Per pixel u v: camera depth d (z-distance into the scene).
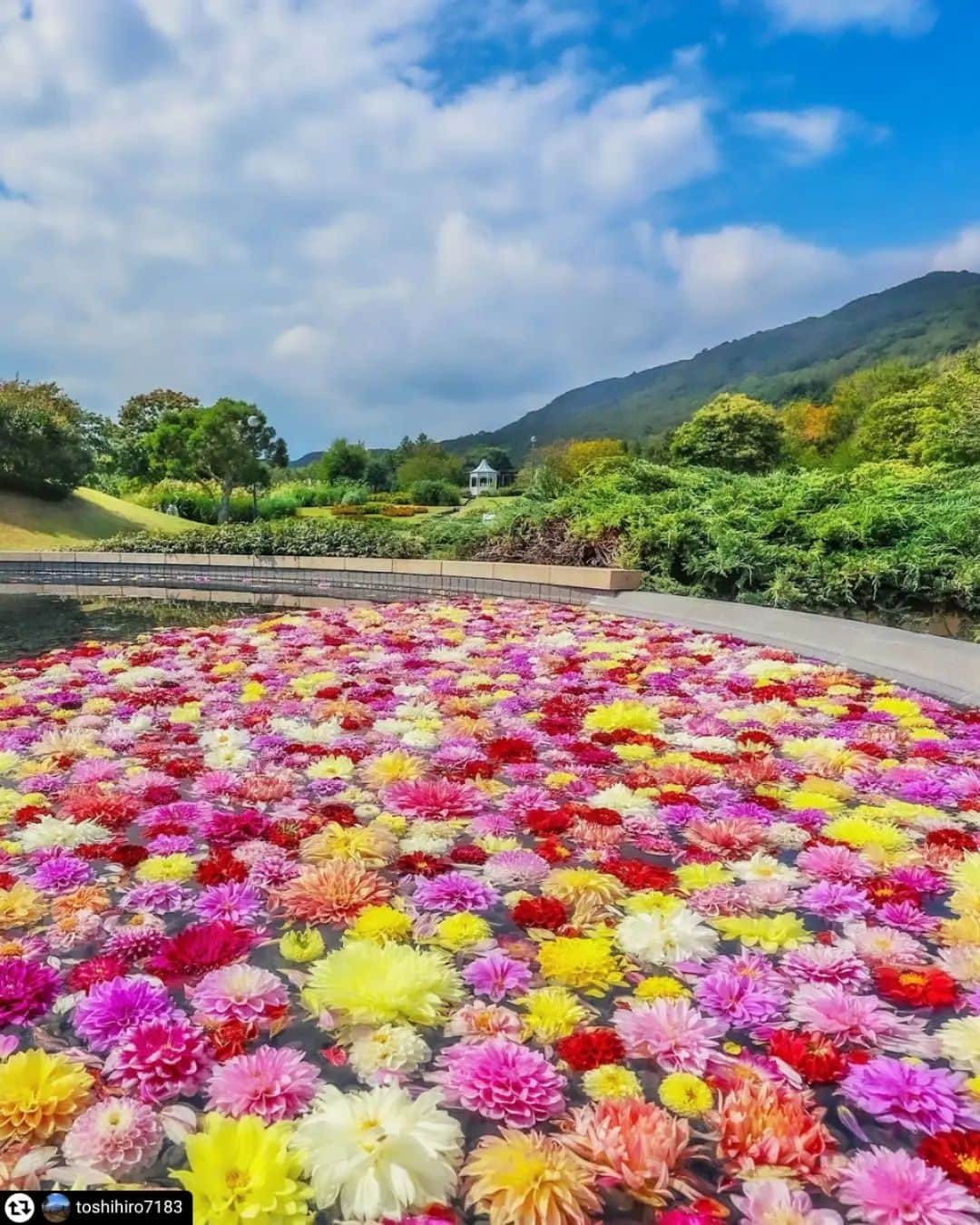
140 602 9.84
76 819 2.49
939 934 1.90
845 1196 1.18
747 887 2.10
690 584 8.32
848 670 4.78
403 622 6.70
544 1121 1.31
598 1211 1.14
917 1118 1.33
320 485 35.84
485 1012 1.58
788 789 2.84
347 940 1.86
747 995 1.64
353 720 3.59
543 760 3.12
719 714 3.74
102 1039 1.50
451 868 2.21
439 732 3.48
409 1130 1.23
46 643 6.34
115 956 1.77
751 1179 1.20
